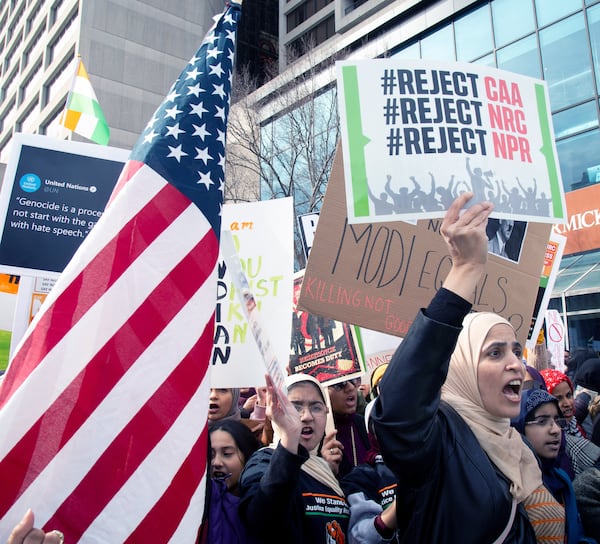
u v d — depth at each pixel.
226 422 2.75
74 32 30.45
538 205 2.14
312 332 3.44
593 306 14.79
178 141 1.97
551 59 16.30
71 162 2.99
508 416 1.82
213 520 2.10
